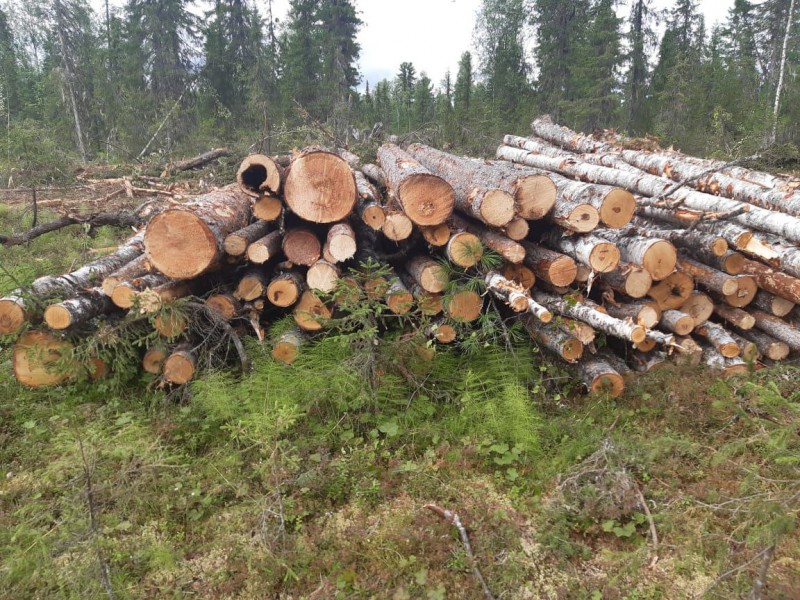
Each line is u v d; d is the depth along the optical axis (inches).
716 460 124.8
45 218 408.2
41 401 171.8
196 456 148.6
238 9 1040.8
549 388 176.7
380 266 194.2
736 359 173.2
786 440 118.3
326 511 128.1
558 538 115.5
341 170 175.9
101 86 908.6
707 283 181.3
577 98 821.9
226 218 184.4
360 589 105.3
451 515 121.9
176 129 815.1
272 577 108.5
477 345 173.0
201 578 110.4
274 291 178.4
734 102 709.3
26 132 549.6
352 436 151.9
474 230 197.2
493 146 521.7
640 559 106.5
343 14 1050.1
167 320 165.8
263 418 137.0
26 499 129.6
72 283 178.4
